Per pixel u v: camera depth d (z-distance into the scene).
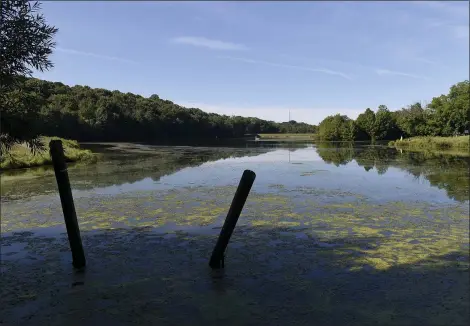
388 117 90.31
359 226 11.12
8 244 9.38
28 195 15.82
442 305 6.43
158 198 15.18
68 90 85.81
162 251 8.91
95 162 30.08
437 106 74.00
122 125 83.88
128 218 11.98
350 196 15.60
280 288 7.03
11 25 3.88
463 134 70.19
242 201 7.60
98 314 6.12
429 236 10.16
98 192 16.48
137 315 6.09
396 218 12.05
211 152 43.66
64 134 65.25
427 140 55.53
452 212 12.84
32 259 8.38
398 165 28.06
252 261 8.32
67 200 7.52
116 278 7.42
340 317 6.05
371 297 6.70
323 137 93.81
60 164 7.32
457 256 8.64
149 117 92.50
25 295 6.71
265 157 36.38
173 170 24.73
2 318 5.96
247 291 6.91
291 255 8.69
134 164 28.69
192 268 7.93
